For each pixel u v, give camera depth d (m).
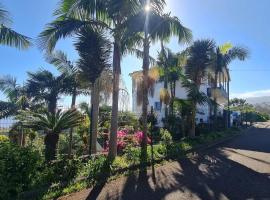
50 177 7.86
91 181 8.58
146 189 7.98
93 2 11.35
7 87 18.20
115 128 11.66
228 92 37.59
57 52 16.16
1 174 6.33
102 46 11.56
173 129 23.22
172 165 11.72
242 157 14.19
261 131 37.06
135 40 13.34
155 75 19.02
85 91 17.72
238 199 7.14
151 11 11.60
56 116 9.17
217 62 27.05
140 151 12.41
